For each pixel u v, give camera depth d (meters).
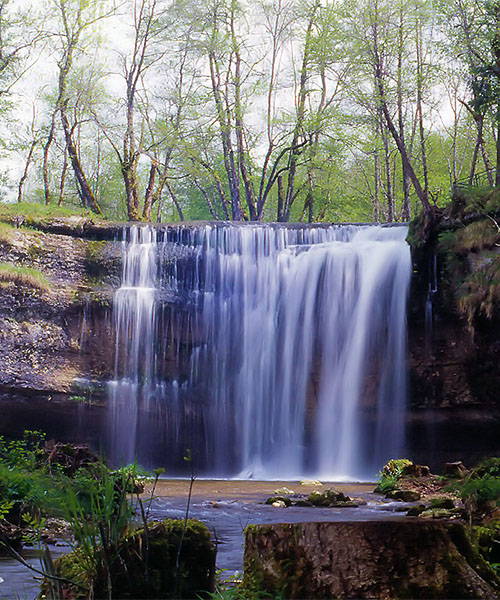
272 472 25.25
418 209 45.88
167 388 25.80
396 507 12.77
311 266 26.02
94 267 26.44
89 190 38.94
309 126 40.59
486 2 27.69
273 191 58.16
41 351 24.50
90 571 3.70
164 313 26.11
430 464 24.11
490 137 48.75
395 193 53.78
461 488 10.52
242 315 26.41
